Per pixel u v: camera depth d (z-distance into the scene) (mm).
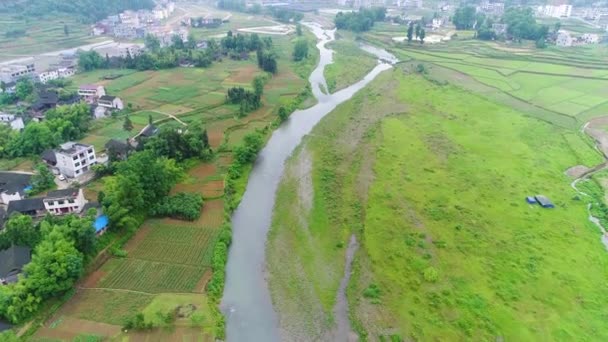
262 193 95562
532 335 56531
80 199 82688
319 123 133375
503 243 74312
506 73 181625
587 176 101000
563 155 109875
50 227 68500
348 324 60812
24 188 89062
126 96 153250
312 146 117188
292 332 59969
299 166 106312
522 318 59125
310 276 70250
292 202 90938
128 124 122188
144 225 81750
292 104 148000
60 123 113688
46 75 174625
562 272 67500
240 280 69500
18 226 68125
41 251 61781
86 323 59531
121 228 77438
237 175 101000
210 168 103875
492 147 112625
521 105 146375
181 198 87688
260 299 65750
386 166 102312
